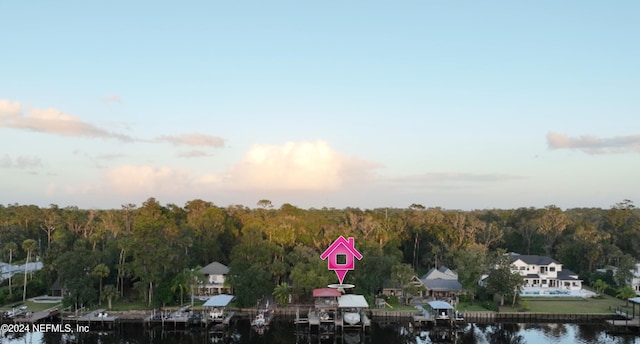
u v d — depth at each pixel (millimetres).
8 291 98312
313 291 89000
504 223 175750
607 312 89875
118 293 93125
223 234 134750
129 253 97438
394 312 90188
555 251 153750
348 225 140500
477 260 105875
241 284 93188
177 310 90875
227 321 83000
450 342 74312
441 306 84312
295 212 168500
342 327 79875
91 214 159250
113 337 76438
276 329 81812
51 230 157875
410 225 152750
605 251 126188
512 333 79125
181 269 101312
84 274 91375
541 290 107812
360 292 96812
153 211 129625
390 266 102625
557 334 78062
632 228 145000
